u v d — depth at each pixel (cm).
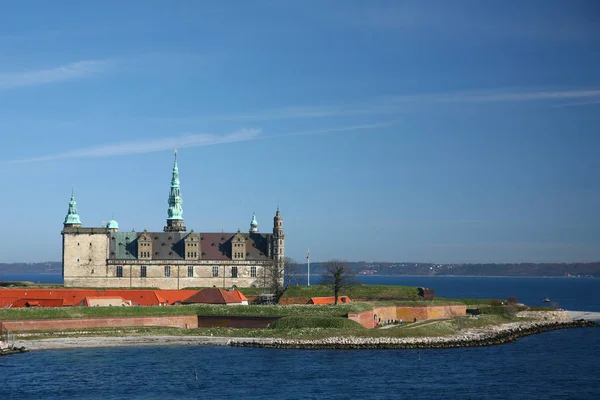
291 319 17575
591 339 18425
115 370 13300
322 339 16212
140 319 17662
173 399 11344
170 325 17950
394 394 11800
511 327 19638
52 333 16500
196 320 18350
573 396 11894
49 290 19938
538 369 13975
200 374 13050
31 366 13538
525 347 16775
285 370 13438
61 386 12044
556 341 17975
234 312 18375
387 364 14138
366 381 12631
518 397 11775
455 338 16975
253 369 13500
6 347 15025
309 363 14112
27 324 16512
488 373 13512
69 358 14338
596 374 13550
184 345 16000
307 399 11419
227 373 13138
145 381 12469
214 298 19638
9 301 19100
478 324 19425
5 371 13075
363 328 17162
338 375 13075
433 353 15488
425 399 11538
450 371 13612
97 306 18300
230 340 16362
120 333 16925
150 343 16088
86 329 16925
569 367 14212
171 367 13612
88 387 12012
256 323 17988
